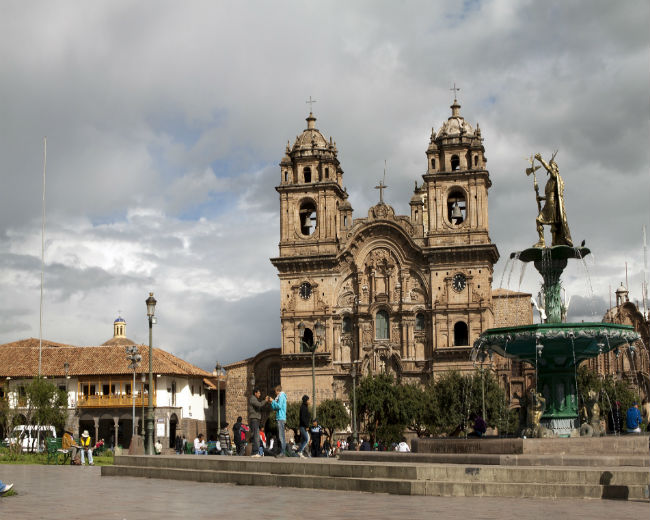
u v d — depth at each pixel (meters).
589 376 79.06
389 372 102.75
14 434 87.31
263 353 110.56
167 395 111.12
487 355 41.56
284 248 107.75
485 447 33.69
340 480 28.16
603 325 36.66
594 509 21.89
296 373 105.25
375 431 94.75
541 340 36.75
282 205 108.75
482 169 103.88
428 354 103.00
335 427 97.12
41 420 92.31
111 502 24.66
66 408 95.75
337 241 107.19
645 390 99.00
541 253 39.53
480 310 101.19
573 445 32.22
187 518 20.62
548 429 37.34
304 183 108.31
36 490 29.11
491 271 105.62
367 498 25.39
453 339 101.31
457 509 22.12
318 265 106.31
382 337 104.69
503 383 102.25
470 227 103.44
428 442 35.56
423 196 112.38
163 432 109.06
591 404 38.19
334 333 105.38
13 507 23.17
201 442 62.34
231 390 111.06
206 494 27.33
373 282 105.00
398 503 23.75
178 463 36.19
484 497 25.06
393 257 105.06
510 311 116.31
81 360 113.00
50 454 60.47
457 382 90.81
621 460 28.38
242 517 20.84
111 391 110.56
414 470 27.33
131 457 39.06
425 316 103.62
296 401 104.62
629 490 24.08
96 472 42.88
